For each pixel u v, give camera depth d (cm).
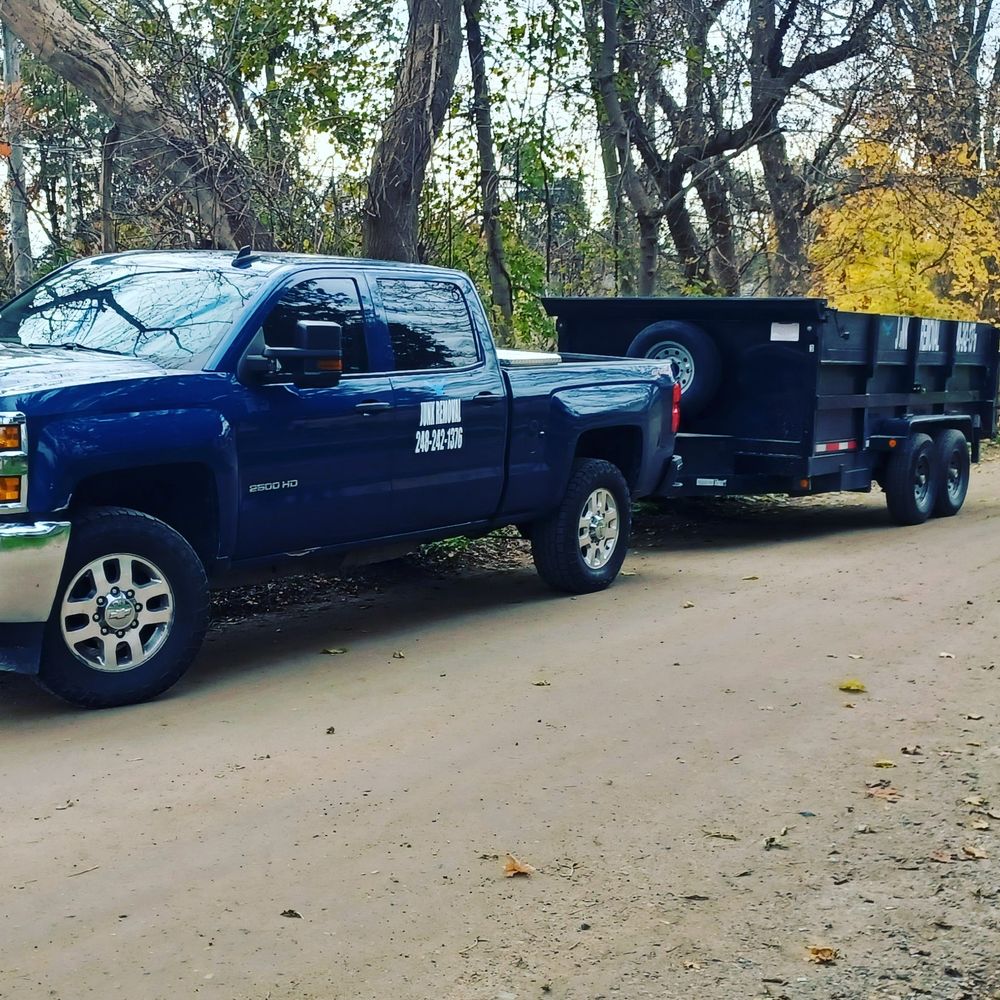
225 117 1316
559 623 866
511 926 422
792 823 511
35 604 615
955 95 2106
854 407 1263
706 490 1227
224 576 737
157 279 769
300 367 724
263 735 620
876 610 905
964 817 518
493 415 863
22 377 638
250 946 407
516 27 1677
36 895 443
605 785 552
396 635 837
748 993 381
